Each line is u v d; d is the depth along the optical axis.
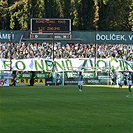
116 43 98.56
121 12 109.69
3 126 24.34
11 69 77.12
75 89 62.19
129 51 94.81
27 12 106.19
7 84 74.81
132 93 53.12
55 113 30.55
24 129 23.31
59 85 76.12
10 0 111.50
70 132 22.36
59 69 78.50
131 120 26.91
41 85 76.06
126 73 78.94
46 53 91.69
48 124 25.17
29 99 42.81
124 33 98.56
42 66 78.25
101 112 31.19
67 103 38.44
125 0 110.06
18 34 95.25
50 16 106.56
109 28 109.12
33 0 106.56
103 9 109.25
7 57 89.94
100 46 94.75
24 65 77.81
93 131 22.72
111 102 39.62
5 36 94.88
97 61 80.69
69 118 27.80
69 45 94.25
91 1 108.25
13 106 35.41
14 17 106.88
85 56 91.38
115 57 88.31
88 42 97.38
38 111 31.77
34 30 94.00
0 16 107.81
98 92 55.03
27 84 75.75
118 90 60.00
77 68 79.19
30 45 93.31
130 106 35.72
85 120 26.89
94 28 108.25
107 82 79.12
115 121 26.44
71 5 107.06
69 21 94.50
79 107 34.78
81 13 107.62
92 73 79.44
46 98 44.31
